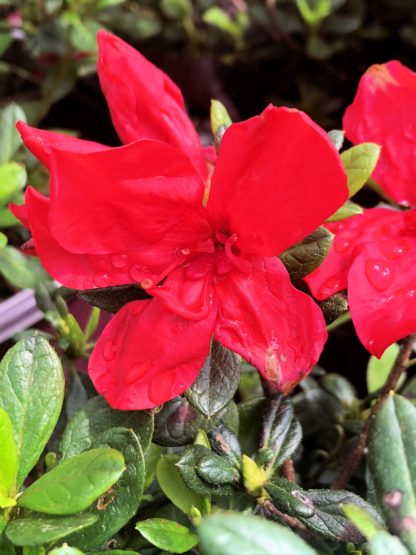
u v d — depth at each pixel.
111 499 0.13
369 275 0.14
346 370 0.30
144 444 0.14
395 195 0.16
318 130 0.11
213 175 0.13
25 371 0.14
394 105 0.15
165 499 0.16
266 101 0.43
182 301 0.13
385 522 0.13
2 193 0.22
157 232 0.13
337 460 0.21
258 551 0.10
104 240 0.13
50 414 0.13
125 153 0.12
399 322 0.13
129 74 0.14
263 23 0.41
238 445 0.15
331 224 0.15
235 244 0.13
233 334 0.13
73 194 0.12
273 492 0.14
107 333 0.14
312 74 0.42
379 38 0.42
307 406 0.22
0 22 0.37
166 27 0.42
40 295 0.20
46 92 0.35
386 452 0.13
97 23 0.37
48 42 0.35
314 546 0.15
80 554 0.12
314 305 0.13
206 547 0.10
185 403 0.15
